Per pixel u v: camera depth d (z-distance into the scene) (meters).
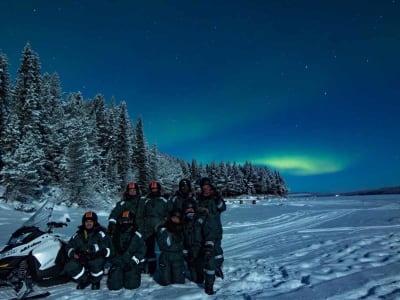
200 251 5.84
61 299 5.23
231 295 5.04
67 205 33.16
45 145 36.22
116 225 6.04
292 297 4.67
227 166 116.75
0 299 5.29
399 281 5.21
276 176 134.50
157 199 7.05
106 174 48.66
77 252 5.83
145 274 6.81
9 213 24.16
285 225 15.33
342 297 4.60
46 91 42.44
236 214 23.14
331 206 30.02
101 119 55.19
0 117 35.59
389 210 20.88
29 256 5.58
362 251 7.68
